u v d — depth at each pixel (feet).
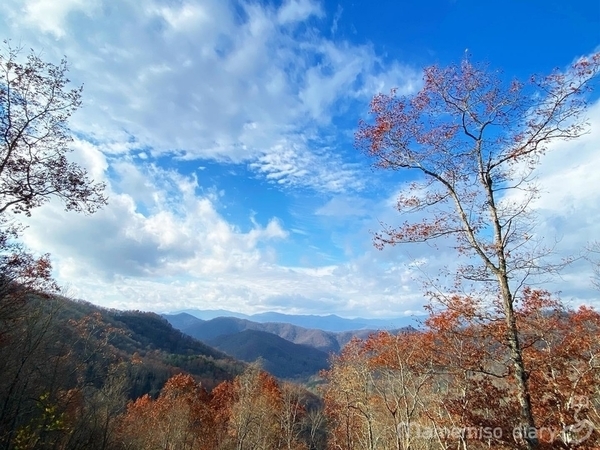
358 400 85.20
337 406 111.45
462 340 40.16
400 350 62.49
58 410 74.79
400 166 46.60
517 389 36.96
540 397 38.04
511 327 36.63
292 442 137.59
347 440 105.81
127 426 118.42
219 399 183.11
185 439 129.90
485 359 39.19
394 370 65.31
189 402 153.07
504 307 37.65
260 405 129.18
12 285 56.44
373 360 72.84
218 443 140.36
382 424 85.71
